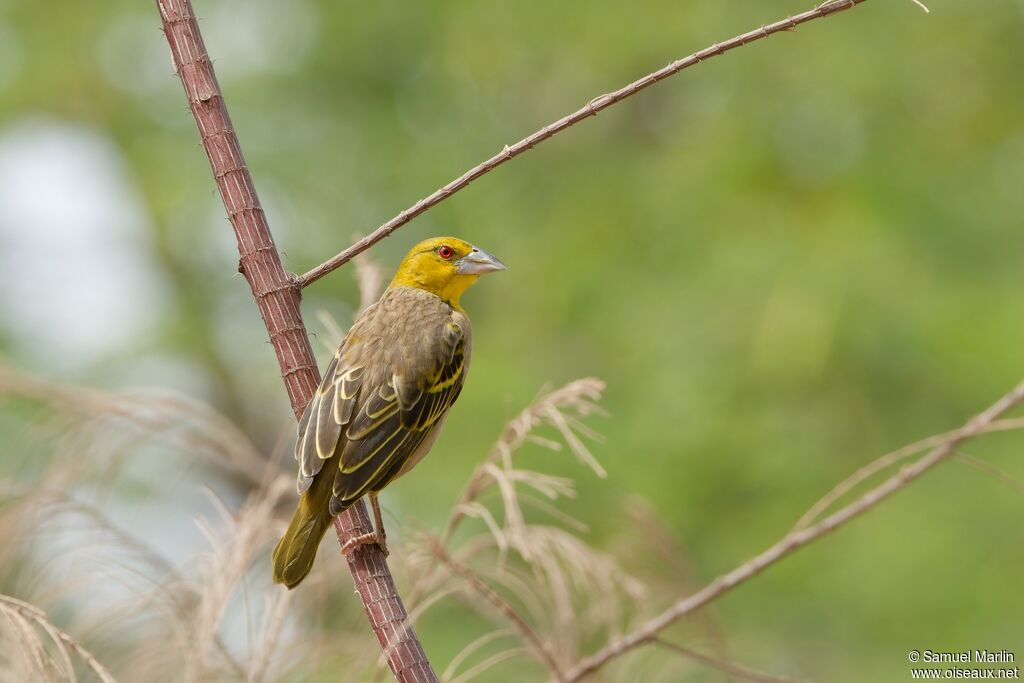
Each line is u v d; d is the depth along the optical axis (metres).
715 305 14.48
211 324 19.05
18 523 6.20
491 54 17.22
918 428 13.88
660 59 16.97
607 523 13.26
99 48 19.06
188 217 18.66
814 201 15.02
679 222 15.66
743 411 14.09
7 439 8.07
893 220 14.45
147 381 17.50
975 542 12.97
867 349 14.01
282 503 7.54
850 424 13.98
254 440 19.00
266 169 17.64
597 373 15.45
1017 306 13.84
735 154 15.51
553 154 18.31
